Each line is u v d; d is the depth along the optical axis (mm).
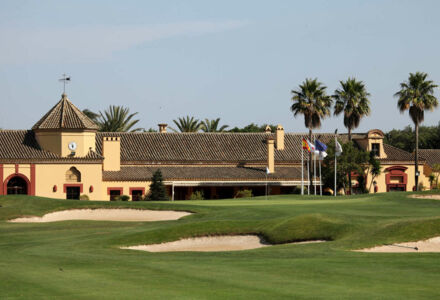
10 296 18750
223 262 25828
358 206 54625
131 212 58438
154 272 23094
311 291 19312
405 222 36344
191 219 50156
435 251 32281
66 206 59312
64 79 91062
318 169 99188
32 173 84250
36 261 26516
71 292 19344
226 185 92500
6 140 87750
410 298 18234
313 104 99312
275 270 23391
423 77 98188
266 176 94625
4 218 54031
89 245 36719
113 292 19312
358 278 21531
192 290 19578
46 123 87062
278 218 42844
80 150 86375
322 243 34375
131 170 92812
